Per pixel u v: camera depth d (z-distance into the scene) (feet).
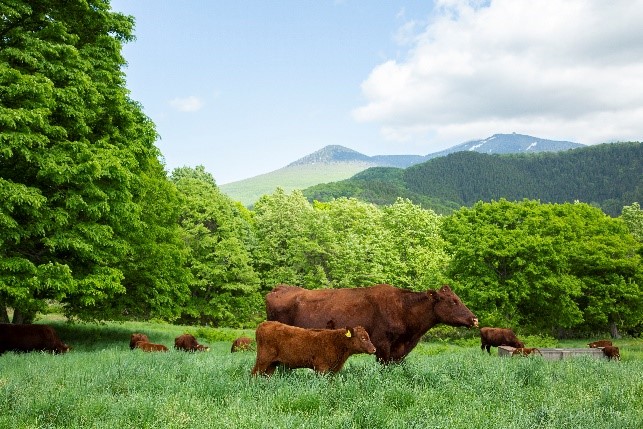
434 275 137.49
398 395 24.49
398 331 35.50
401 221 188.14
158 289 84.23
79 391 25.71
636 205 220.84
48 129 54.19
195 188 148.66
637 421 20.66
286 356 30.14
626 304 143.33
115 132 66.44
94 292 58.85
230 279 149.79
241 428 19.53
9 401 23.30
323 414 22.21
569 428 19.81
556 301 123.75
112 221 61.72
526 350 68.44
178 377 31.24
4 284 49.21
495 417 21.36
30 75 52.37
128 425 20.01
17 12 55.01
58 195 54.90
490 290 117.29
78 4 64.23
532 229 130.21
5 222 48.14
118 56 67.36
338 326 35.27
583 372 37.32
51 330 56.65
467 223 131.75
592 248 141.28
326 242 156.76
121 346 69.77
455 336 140.05
